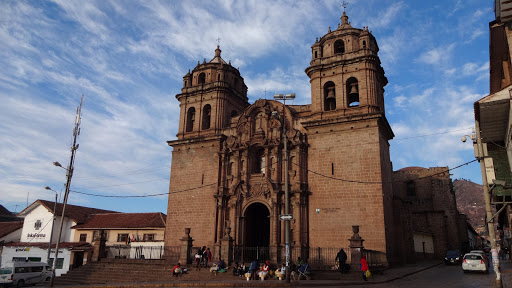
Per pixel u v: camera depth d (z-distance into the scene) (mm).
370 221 31797
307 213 34906
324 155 35438
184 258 32781
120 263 35000
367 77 35969
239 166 38875
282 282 23844
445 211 56875
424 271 31922
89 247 45750
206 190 39781
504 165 22844
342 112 35844
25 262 40625
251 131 39500
